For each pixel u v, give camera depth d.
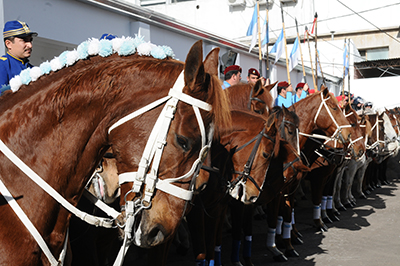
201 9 17.41
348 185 8.27
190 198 1.44
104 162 2.45
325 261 4.77
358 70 19.36
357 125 6.83
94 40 1.63
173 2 17.48
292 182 4.66
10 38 2.48
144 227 1.40
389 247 5.36
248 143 3.39
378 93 17.09
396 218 7.13
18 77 1.56
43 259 1.45
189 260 4.66
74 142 1.47
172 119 1.41
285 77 11.77
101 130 1.47
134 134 1.42
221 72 8.03
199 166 1.47
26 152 1.45
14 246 1.37
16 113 1.48
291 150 4.23
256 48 9.44
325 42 17.88
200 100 1.44
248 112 3.62
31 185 1.43
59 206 1.49
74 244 2.51
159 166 1.40
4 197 1.38
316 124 5.66
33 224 1.42
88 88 1.47
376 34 19.83
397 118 12.39
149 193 1.39
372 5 19.86
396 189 10.55
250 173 3.39
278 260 4.75
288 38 17.55
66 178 1.49
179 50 6.92
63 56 1.57
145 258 4.66
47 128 1.46
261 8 17.98
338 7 20.27
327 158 5.93
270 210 4.77
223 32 17.31
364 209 8.01
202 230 3.34
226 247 5.30
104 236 2.74
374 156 9.52
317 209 6.29
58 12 4.55
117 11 5.38
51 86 1.51
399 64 17.52
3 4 3.85
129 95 1.45
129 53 1.64
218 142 3.30
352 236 5.96
